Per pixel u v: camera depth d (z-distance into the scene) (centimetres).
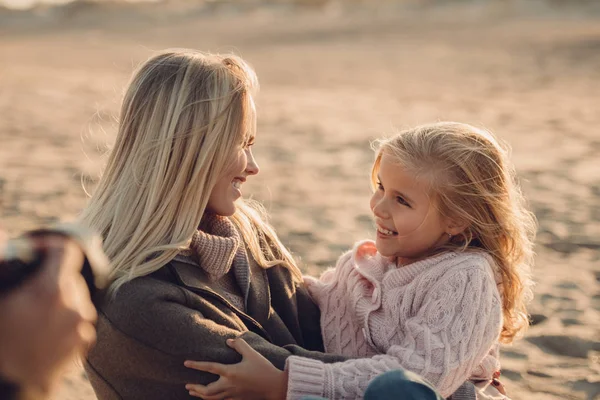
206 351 185
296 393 188
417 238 219
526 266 235
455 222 217
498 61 2041
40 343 122
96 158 803
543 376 309
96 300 181
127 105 202
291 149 891
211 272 203
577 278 428
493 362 224
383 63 2138
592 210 586
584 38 2542
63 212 569
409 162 215
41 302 122
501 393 233
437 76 1780
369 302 230
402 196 217
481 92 1459
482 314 203
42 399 124
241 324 202
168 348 182
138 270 186
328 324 239
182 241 194
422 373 194
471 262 211
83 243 130
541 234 518
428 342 197
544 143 912
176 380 186
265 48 2830
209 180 198
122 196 197
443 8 4684
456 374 197
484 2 4606
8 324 120
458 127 225
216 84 199
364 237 519
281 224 553
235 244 205
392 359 196
